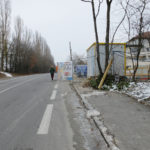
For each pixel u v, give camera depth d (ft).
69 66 44.27
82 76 72.49
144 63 39.34
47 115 14.76
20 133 10.92
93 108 16.30
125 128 11.02
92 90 27.78
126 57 38.50
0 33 109.29
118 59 37.63
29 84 42.04
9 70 141.38
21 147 9.07
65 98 22.68
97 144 9.33
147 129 10.81
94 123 12.64
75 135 10.56
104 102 18.75
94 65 39.22
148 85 27.66
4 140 9.91
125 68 37.91
